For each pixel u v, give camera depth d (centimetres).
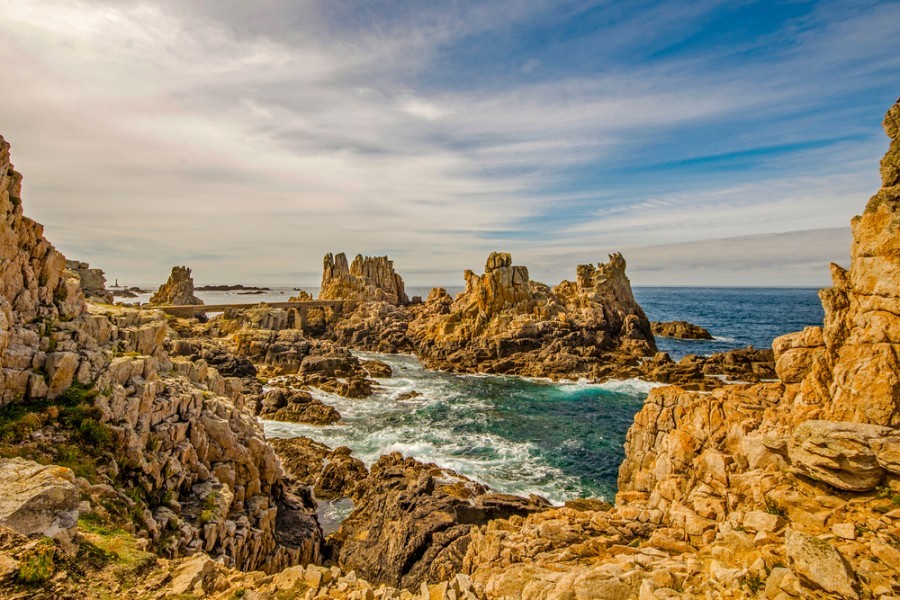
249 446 1961
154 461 1453
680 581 964
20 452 1166
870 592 708
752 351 6038
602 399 5391
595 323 7719
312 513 2178
